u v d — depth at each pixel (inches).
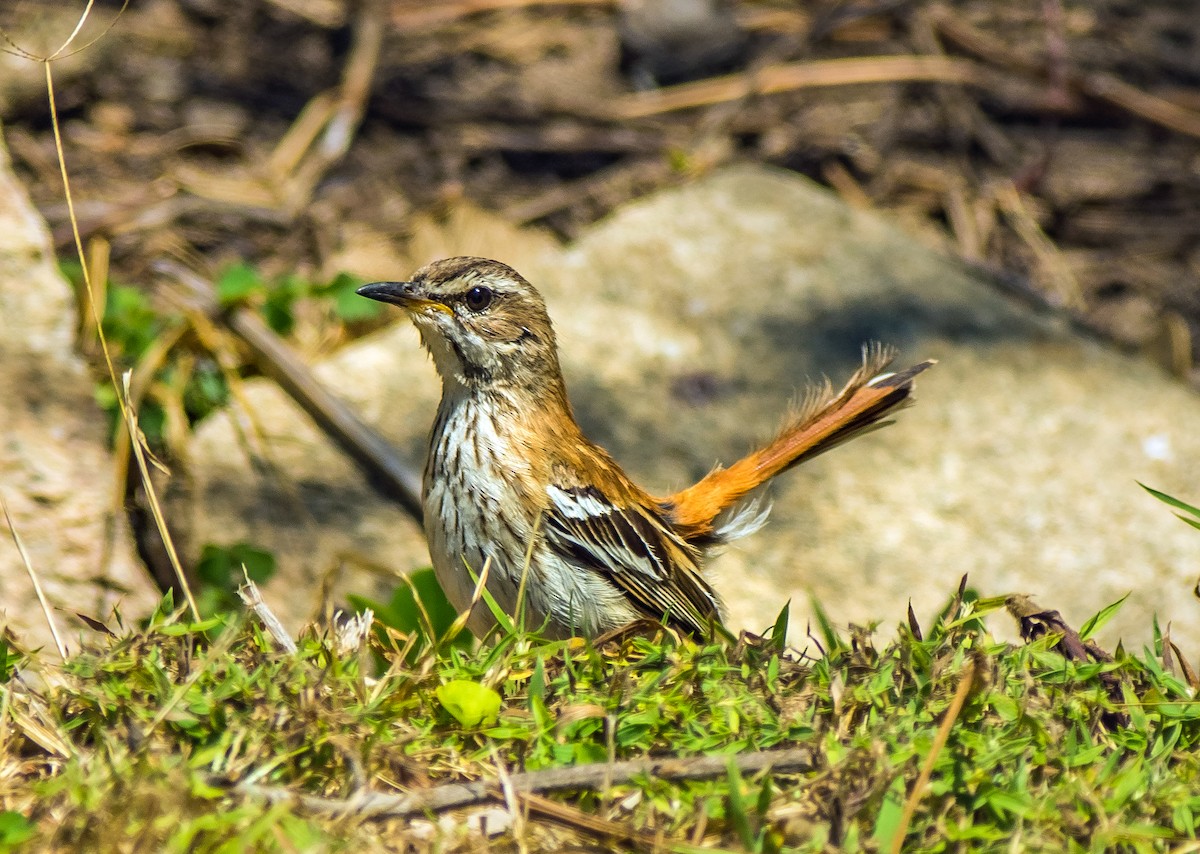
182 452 427.8
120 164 569.6
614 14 709.3
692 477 449.1
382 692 208.8
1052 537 441.1
